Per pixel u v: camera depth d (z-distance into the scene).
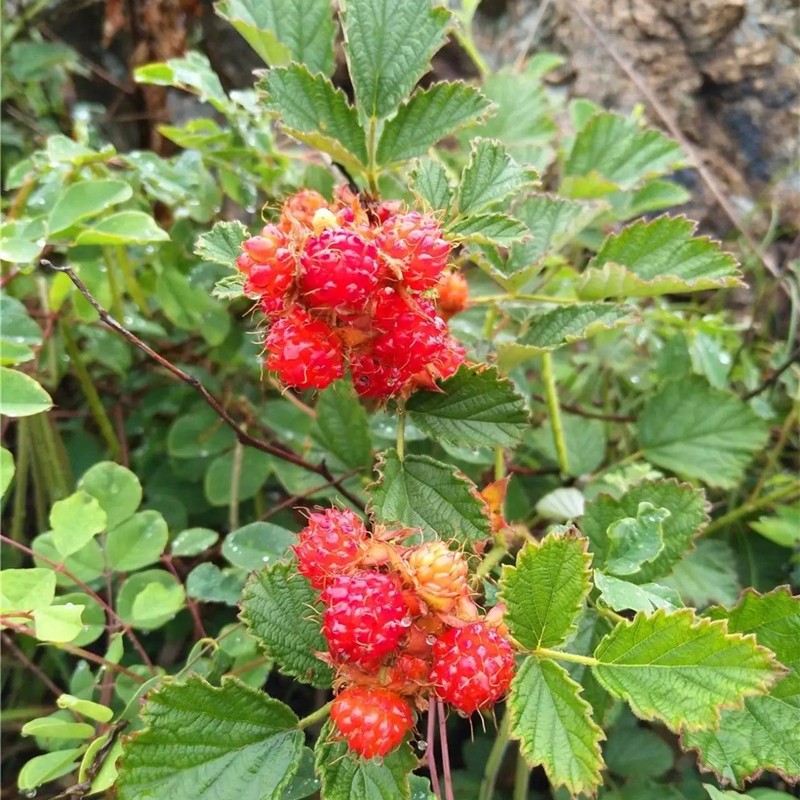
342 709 0.12
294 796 0.15
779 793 0.17
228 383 0.26
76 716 0.17
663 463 0.23
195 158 0.24
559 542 0.13
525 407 0.16
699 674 0.12
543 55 0.30
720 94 0.35
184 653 0.23
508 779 0.21
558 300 0.19
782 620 0.14
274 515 0.25
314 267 0.13
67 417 0.27
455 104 0.17
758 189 0.35
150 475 0.26
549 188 0.33
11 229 0.19
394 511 0.15
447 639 0.12
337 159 0.18
